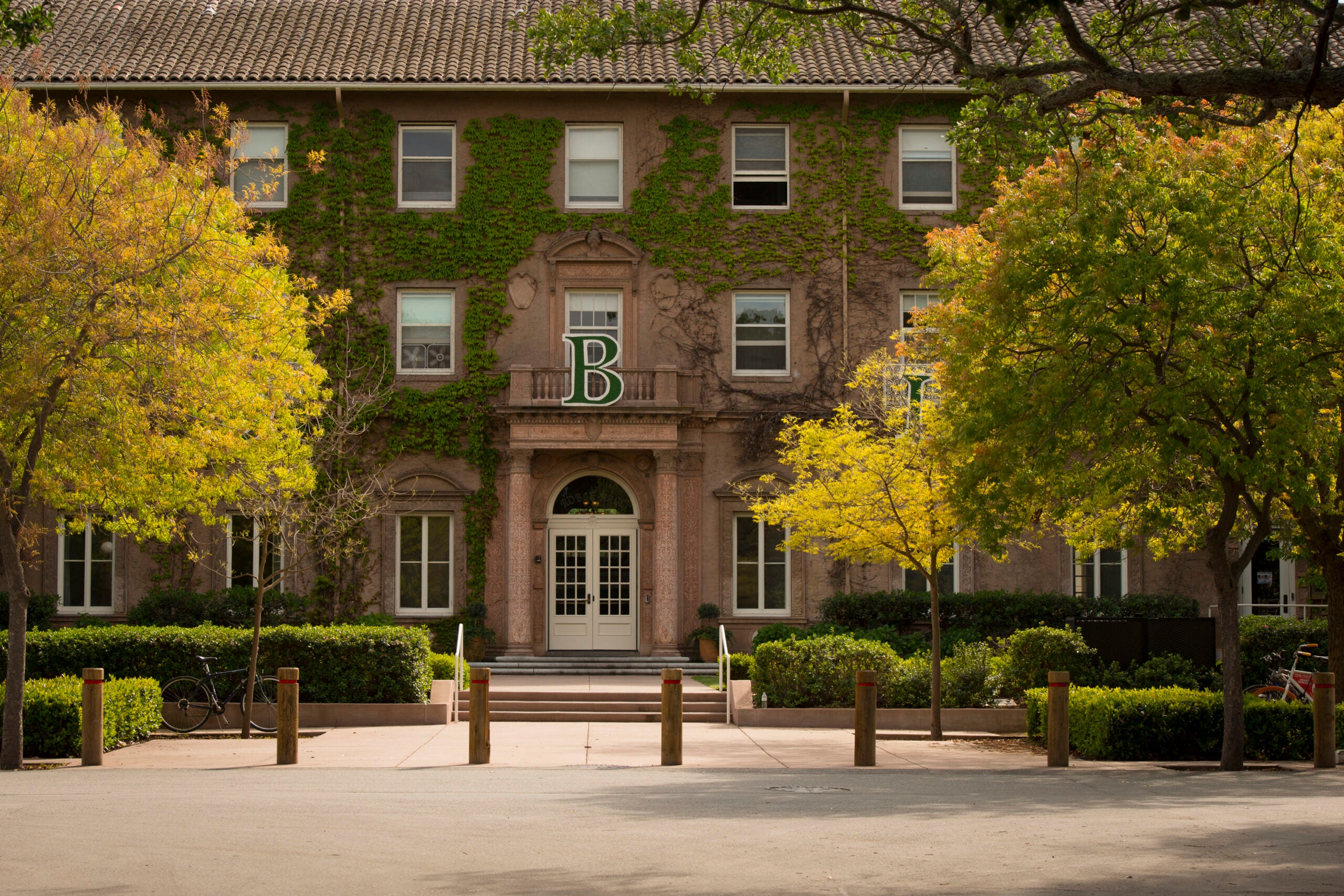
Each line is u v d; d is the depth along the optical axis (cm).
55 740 1511
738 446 2758
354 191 2761
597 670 2577
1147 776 1294
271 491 1856
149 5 2948
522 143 2789
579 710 2103
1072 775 1305
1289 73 955
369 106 2780
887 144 2809
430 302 2783
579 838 859
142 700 1667
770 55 1449
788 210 2806
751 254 2788
